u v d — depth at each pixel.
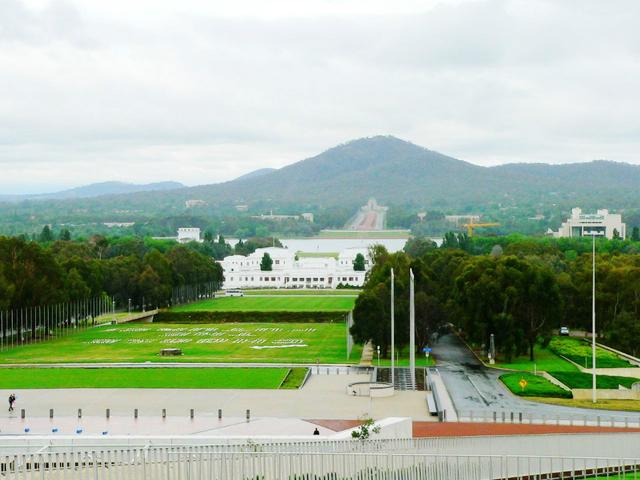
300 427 112.12
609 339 197.00
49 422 115.62
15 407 126.69
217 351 194.00
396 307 183.50
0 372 160.38
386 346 186.38
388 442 75.62
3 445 77.06
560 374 156.12
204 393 138.62
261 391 140.62
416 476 67.44
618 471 73.12
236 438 78.94
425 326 191.75
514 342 177.38
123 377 154.50
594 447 87.38
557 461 79.19
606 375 156.88
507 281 182.25
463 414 121.19
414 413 122.44
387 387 136.75
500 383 151.00
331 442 72.31
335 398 134.75
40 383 148.00
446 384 149.88
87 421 116.31
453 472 70.75
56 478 58.72
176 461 61.41
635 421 115.00
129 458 59.53
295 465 64.19
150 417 119.19
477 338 180.88
